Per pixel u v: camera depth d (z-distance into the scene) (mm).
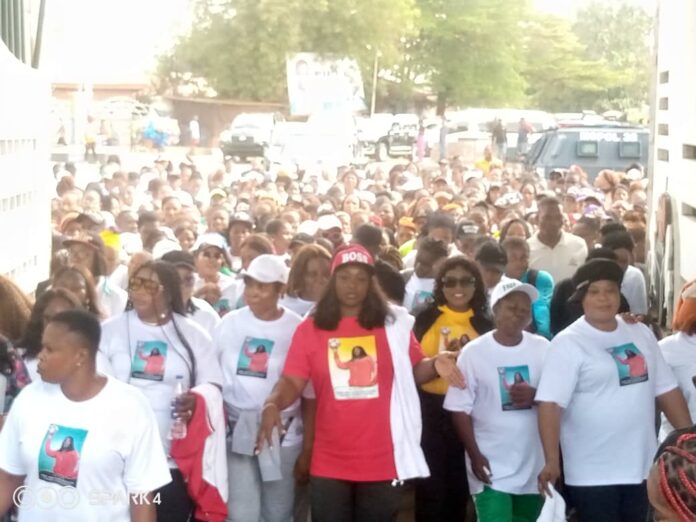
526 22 45688
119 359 4309
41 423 3256
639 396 4199
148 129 33188
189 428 4230
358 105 23875
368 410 4172
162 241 7137
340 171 19000
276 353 4633
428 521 4980
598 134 19922
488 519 4562
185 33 35906
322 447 4227
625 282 6605
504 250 6047
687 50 7910
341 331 4223
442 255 6031
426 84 39875
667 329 8102
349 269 4180
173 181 16016
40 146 7465
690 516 1948
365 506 4223
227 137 27844
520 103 40281
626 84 49000
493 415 4539
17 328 4309
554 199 7316
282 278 4648
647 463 4223
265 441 4188
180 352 4332
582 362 4176
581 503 4246
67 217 8820
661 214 8523
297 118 32250
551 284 6277
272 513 4688
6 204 5973
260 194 12547
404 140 30438
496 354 4543
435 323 5000
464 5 38750
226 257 6672
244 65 34781
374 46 34562
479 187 14297
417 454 4223
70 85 33156
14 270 6219
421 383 4359
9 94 6098
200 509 4266
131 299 4355
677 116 8305
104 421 3246
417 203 10609
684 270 7758
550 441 4160
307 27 34562
